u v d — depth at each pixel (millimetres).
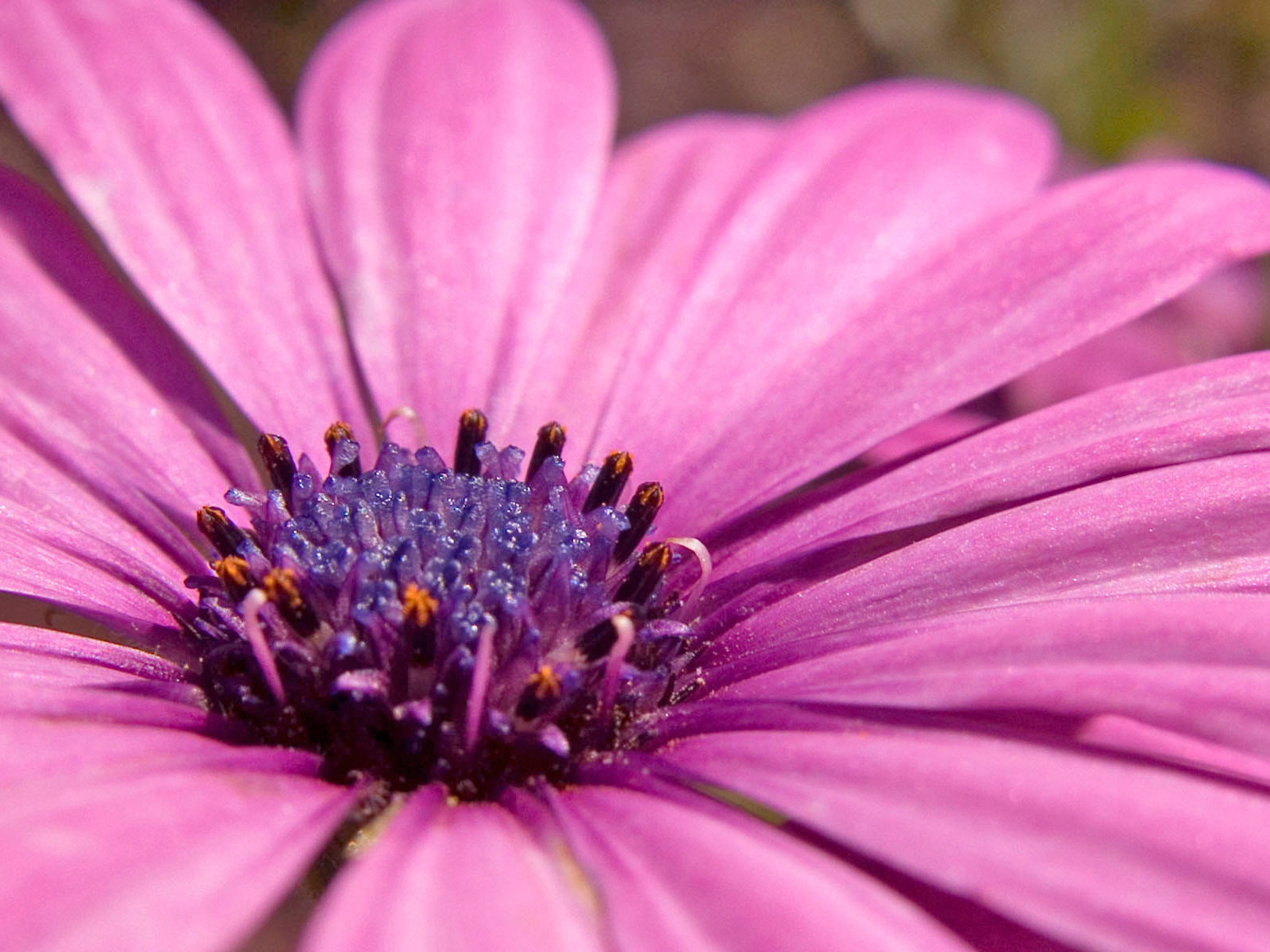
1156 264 70
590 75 81
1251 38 153
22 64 74
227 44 79
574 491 70
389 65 81
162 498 70
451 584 64
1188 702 55
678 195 81
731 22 191
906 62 155
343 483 67
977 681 58
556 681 62
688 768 60
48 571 65
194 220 74
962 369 70
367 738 62
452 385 75
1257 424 65
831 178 78
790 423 72
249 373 73
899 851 53
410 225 77
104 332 73
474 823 57
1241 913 51
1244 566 62
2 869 48
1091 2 142
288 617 63
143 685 62
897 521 67
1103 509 64
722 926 51
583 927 51
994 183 79
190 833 51
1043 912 51
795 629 66
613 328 77
